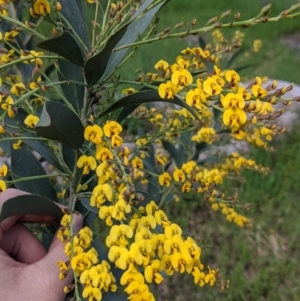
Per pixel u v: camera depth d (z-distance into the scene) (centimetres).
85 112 20
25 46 35
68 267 18
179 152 40
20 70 35
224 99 16
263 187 65
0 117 17
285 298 50
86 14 91
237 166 41
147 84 18
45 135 17
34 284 21
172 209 61
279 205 64
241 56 77
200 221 61
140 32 20
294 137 75
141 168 20
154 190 37
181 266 17
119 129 18
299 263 54
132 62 94
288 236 58
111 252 16
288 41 135
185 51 20
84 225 24
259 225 59
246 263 54
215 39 61
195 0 151
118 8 19
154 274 16
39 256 26
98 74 19
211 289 50
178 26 19
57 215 22
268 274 52
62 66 21
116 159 16
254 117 16
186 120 23
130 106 22
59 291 21
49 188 26
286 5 149
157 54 103
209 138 35
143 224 17
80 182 23
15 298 20
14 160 25
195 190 22
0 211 18
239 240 57
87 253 17
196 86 17
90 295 17
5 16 18
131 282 16
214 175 32
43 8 18
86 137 18
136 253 16
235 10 147
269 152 70
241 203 61
